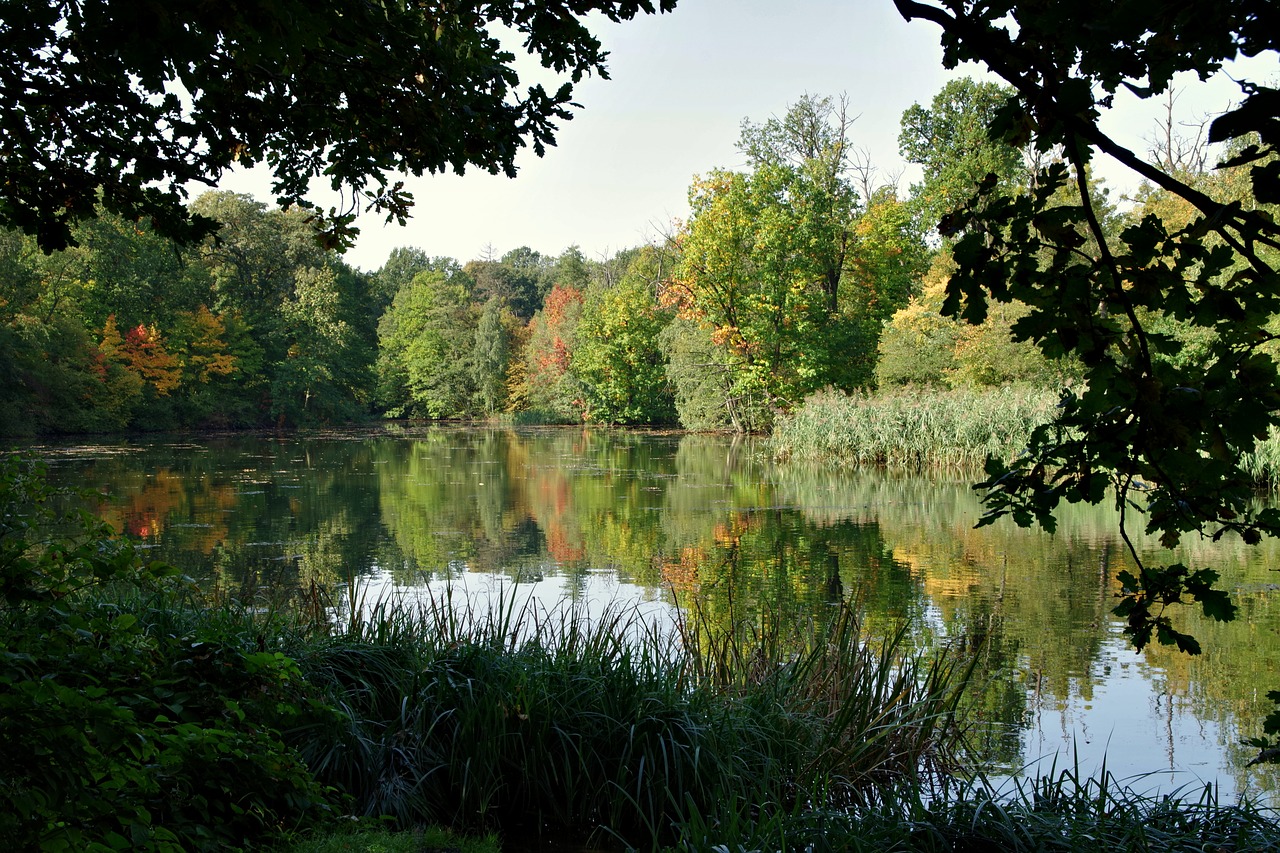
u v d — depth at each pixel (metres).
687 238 33.97
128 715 2.19
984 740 5.39
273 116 3.36
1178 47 1.42
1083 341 1.74
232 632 4.68
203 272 41.22
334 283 46.66
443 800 4.41
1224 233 1.47
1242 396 1.59
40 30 2.74
